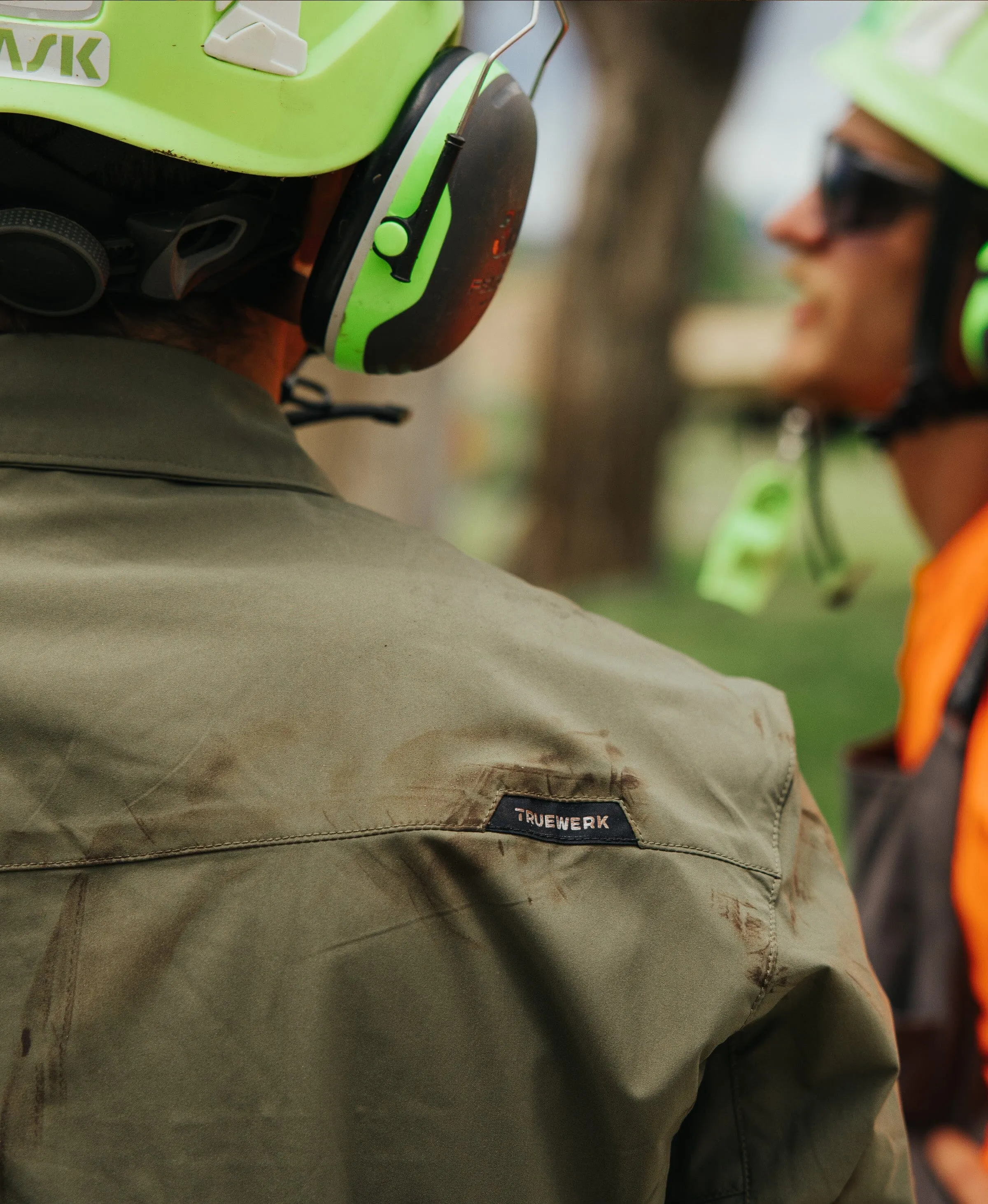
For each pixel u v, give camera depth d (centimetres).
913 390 155
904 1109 136
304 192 81
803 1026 77
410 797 69
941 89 149
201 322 82
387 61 77
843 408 172
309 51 73
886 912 145
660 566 847
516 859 69
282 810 68
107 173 73
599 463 809
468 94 78
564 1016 69
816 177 166
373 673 71
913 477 164
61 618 69
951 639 148
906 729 158
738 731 80
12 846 67
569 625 80
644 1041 69
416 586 76
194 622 71
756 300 1485
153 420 76
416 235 79
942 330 153
